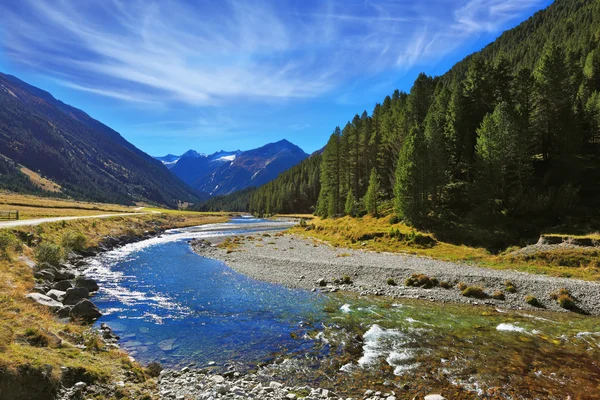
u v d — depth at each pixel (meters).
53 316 16.31
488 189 46.44
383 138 78.88
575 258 30.23
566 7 196.00
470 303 23.72
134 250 49.09
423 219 49.84
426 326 18.78
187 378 12.12
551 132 55.25
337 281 29.59
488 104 61.50
